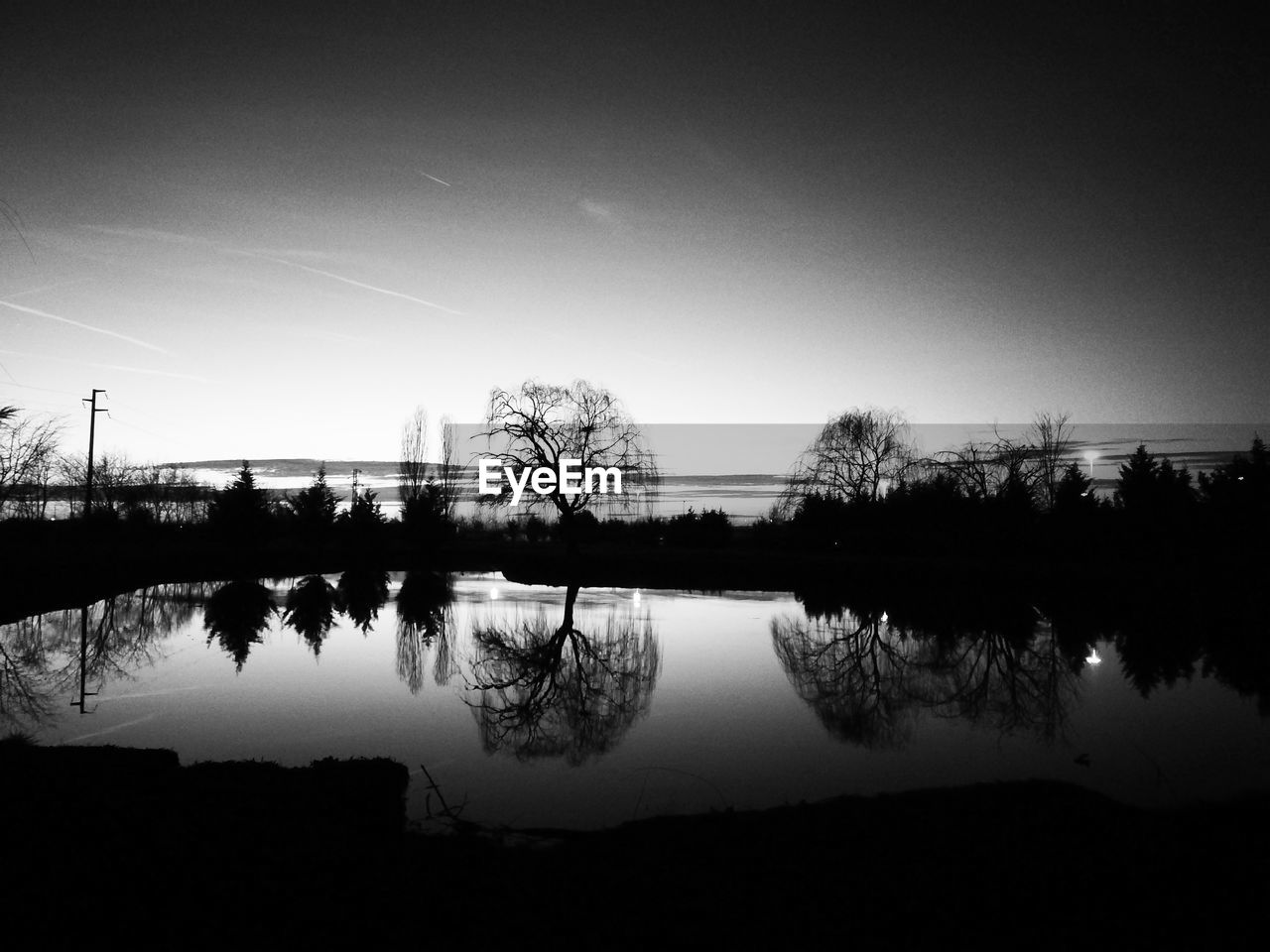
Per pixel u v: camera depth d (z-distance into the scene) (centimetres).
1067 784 800
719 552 3972
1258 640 1995
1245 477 3347
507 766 1084
